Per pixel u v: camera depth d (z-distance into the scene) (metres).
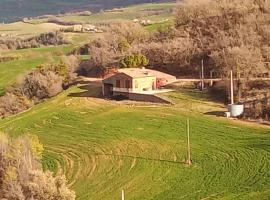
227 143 66.69
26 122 86.00
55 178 47.72
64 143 73.38
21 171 47.06
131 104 88.56
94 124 80.88
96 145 71.19
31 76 109.62
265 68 93.06
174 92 90.94
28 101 103.06
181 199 51.94
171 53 107.88
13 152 49.53
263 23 108.25
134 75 92.44
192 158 62.94
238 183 54.47
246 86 86.38
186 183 55.91
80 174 61.16
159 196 53.22
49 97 104.31
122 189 55.81
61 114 87.81
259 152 62.28
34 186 44.94
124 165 62.94
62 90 106.00
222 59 96.31
